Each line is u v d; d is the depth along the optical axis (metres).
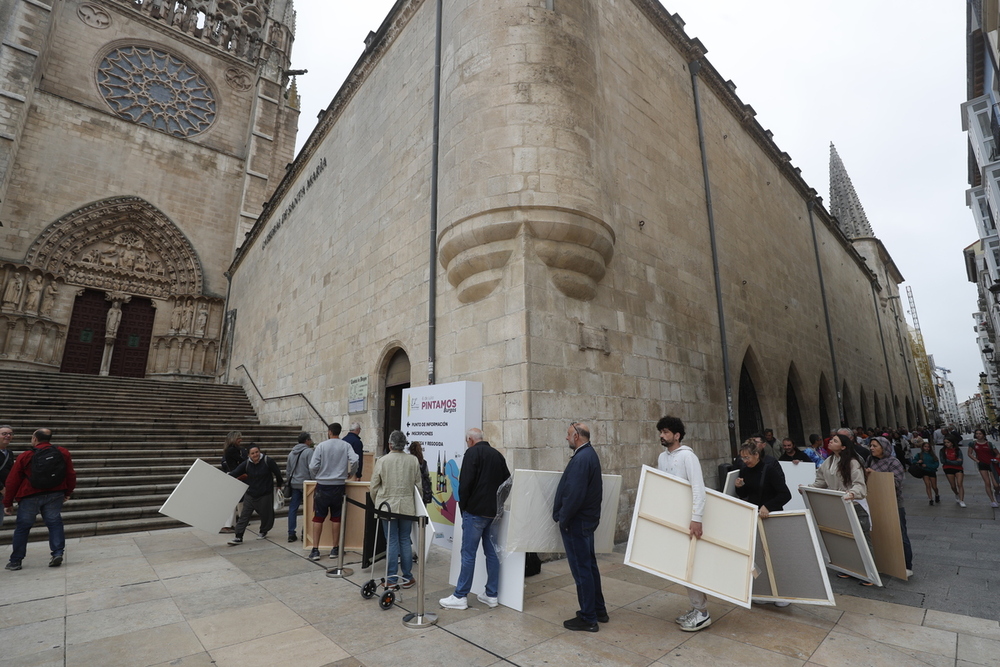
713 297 11.91
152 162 27.52
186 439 12.23
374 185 12.07
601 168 8.11
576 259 7.54
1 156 21.66
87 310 24.67
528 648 3.78
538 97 7.74
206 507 6.82
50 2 24.86
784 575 4.52
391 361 10.59
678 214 11.41
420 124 10.37
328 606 4.65
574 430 4.52
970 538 7.21
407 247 10.13
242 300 23.52
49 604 4.64
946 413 119.12
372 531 5.63
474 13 8.46
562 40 8.16
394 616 4.42
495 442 7.02
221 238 28.77
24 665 3.44
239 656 3.61
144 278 26.22
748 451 5.05
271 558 6.36
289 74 34.59
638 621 4.36
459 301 8.18
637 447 8.36
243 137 31.73
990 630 4.00
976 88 19.98
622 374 8.43
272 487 7.56
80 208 24.45
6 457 5.89
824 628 4.17
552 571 6.06
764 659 3.59
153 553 6.60
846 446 5.51
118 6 28.30
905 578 5.31
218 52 31.89
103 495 8.74
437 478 7.38
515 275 7.29
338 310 12.96
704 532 4.28
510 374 7.02
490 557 4.80
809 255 19.73
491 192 7.42
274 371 16.88
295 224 17.53
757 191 16.22
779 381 14.12
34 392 14.20
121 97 27.69
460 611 4.56
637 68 11.27
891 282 39.59
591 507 4.27
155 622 4.23
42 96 24.44
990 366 55.44
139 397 15.66
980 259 41.66
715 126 14.42
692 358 10.45
